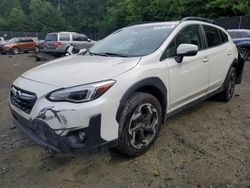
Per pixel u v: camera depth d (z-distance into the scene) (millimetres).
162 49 3629
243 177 2908
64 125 2711
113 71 3049
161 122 3623
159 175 2982
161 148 3551
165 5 30234
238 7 21375
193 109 5066
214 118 4609
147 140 3395
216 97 5535
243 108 5152
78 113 2693
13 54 22328
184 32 4117
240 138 3836
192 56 3998
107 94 2838
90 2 58500
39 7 60438
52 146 2848
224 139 3809
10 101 3465
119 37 4371
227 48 5180
